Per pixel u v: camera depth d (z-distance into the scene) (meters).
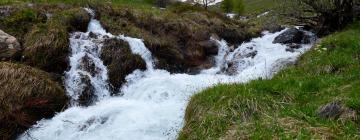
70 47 17.11
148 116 12.34
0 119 12.40
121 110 12.95
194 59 21.66
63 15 18.92
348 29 19.45
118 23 20.81
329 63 12.82
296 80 11.38
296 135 8.04
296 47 22.58
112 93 16.81
